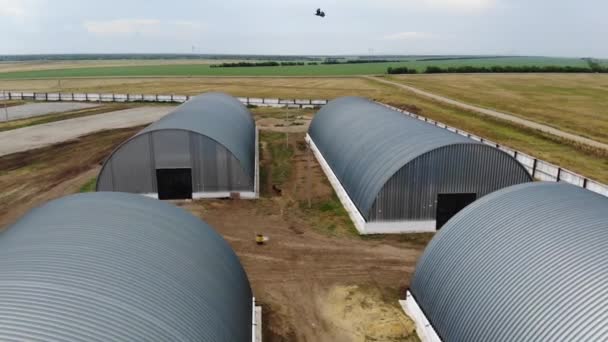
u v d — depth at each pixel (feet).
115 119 197.57
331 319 55.93
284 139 157.07
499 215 48.32
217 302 37.99
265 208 91.71
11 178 112.68
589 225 41.96
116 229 40.55
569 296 35.83
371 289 62.23
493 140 153.17
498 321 38.96
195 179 95.20
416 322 53.36
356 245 75.41
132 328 29.96
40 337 26.61
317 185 106.52
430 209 80.07
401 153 81.56
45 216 43.21
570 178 96.53
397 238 78.07
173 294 34.94
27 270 32.94
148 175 94.02
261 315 56.39
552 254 40.11
